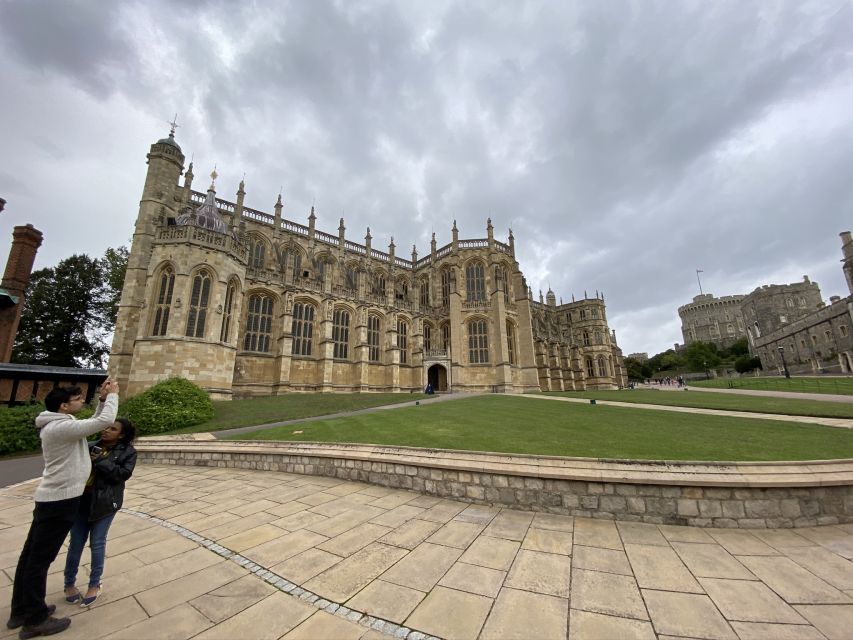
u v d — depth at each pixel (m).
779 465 8.74
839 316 59.47
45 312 44.22
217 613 5.21
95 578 5.61
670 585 5.85
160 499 11.32
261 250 47.12
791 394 31.81
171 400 23.52
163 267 32.28
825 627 4.74
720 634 4.64
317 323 46.94
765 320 91.44
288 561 6.88
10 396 23.34
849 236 58.47
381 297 54.78
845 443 11.84
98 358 48.78
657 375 120.25
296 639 4.62
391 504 10.41
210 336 31.98
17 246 31.70
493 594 5.64
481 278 58.47
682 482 8.68
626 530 8.30
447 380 53.31
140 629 4.87
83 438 5.78
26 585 4.85
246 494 11.70
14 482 13.77
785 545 7.32
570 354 80.00
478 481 10.56
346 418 23.39
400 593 5.70
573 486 9.48
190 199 41.78
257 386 40.50
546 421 19.39
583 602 5.39
